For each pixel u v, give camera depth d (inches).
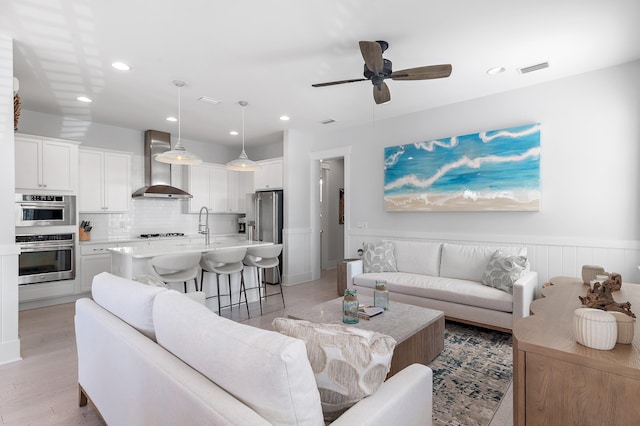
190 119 198.2
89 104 169.6
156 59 120.7
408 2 88.9
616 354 47.1
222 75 134.7
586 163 133.3
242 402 38.8
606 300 66.9
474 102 163.0
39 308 168.2
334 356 45.9
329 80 139.9
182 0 87.5
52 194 173.9
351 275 167.2
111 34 103.9
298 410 36.5
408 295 146.1
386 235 196.7
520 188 146.5
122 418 59.4
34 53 115.4
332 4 89.7
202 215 259.6
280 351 36.3
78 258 182.5
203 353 43.9
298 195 232.5
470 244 164.9
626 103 125.1
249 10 92.0
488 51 115.9
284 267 225.9
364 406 42.6
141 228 227.1
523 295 115.6
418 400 50.3
